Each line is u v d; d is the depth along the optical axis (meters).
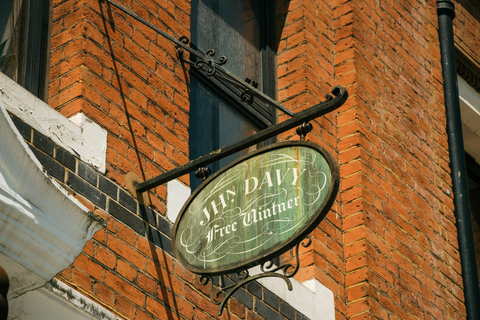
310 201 6.55
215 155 7.11
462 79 12.28
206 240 6.84
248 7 10.15
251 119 9.56
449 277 9.86
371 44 10.15
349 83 9.66
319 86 9.65
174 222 7.50
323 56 9.82
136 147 7.45
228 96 9.41
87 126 7.12
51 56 7.53
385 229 9.20
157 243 7.27
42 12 7.75
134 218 7.17
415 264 9.41
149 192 7.41
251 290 7.95
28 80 7.45
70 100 7.21
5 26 7.66
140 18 7.39
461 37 12.20
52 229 5.77
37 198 5.73
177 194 7.66
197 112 9.01
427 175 10.18
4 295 5.15
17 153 5.62
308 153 6.75
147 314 6.93
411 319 9.03
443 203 10.27
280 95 9.68
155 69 7.93
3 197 5.55
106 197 7.02
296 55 9.77
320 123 9.32
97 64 7.43
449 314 9.61
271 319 7.99
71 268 6.52
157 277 7.14
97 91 7.32
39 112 6.80
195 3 9.61
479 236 12.42
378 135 9.64
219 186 7.00
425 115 10.60
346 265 8.87
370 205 9.13
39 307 6.08
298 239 6.52
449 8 11.63
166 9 8.31
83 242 5.96
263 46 10.00
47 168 6.68
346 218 9.05
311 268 8.57
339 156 9.35
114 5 7.45
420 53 10.98
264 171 6.87
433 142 10.54
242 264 6.59
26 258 5.69
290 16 10.02
